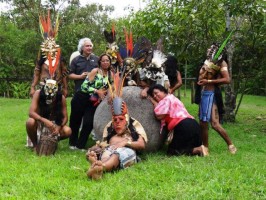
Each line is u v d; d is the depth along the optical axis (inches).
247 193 158.9
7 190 164.2
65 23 798.5
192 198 153.3
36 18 781.9
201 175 180.5
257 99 680.4
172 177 179.2
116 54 257.0
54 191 162.9
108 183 171.3
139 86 248.7
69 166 203.3
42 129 235.3
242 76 408.8
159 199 153.9
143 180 175.6
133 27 386.3
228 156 223.0
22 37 779.4
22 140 282.7
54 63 243.8
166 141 243.3
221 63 234.2
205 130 240.4
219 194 156.7
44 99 231.6
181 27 349.7
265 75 382.0
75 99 252.1
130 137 210.8
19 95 720.3
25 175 183.2
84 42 268.8
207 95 235.6
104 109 235.8
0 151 240.5
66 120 240.2
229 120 389.1
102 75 250.8
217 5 349.7
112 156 190.9
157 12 364.8
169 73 258.5
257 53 381.7
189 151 228.4
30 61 770.8
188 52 374.0
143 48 249.8
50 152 230.7
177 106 234.1
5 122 374.3
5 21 813.2
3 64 753.6
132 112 231.6
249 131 335.3
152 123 231.1
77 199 153.8
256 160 214.2
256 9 333.7
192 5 349.1
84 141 253.0
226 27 359.9
